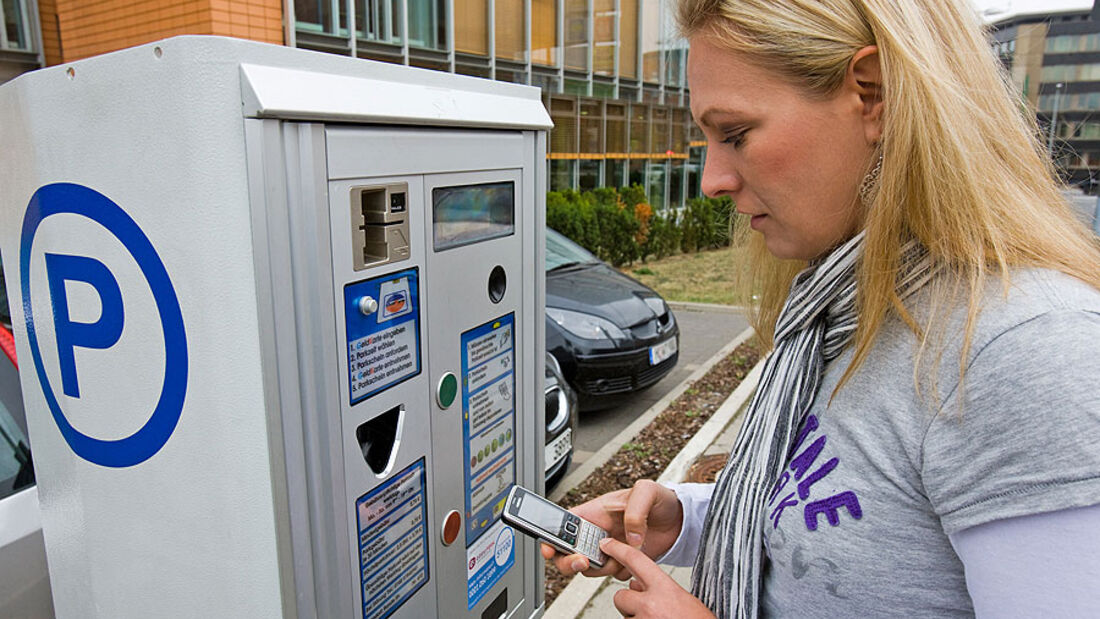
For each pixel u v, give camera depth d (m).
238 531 1.16
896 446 0.78
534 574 1.91
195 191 1.04
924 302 0.79
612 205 10.92
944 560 0.78
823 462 0.86
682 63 15.27
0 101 1.30
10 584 1.50
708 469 3.75
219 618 1.23
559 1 11.22
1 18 6.78
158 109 1.05
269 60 1.03
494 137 1.47
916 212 0.78
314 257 1.10
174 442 1.19
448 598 1.56
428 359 1.38
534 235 1.66
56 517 1.47
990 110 0.81
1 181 1.35
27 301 1.37
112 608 1.39
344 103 1.11
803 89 0.80
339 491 1.22
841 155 0.82
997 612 0.69
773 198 0.86
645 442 4.31
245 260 1.04
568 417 3.42
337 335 1.17
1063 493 0.64
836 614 0.85
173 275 1.10
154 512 1.25
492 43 9.90
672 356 4.87
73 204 1.20
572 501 3.57
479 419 1.57
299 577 1.18
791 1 0.79
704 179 0.92
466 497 1.57
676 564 1.33
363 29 7.98
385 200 1.22
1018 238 0.76
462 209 1.42
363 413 1.25
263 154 1.01
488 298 1.53
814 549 0.85
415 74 1.28
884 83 0.76
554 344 4.33
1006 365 0.69
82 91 1.12
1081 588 0.63
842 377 0.86
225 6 6.13
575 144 12.78
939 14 0.80
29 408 1.45
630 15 13.14
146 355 1.18
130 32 6.47
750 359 6.08
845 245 0.87
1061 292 0.71
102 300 1.21
